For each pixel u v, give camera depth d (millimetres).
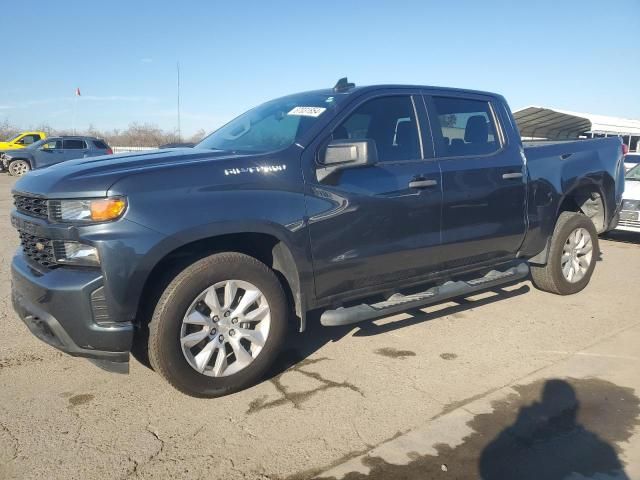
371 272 3891
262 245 3627
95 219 2900
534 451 2785
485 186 4480
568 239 5449
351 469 2631
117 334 2967
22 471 2600
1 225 9695
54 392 3424
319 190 3570
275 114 4199
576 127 22297
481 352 4102
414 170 4059
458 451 2783
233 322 3338
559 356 4027
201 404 3281
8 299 5227
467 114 4641
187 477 2570
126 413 3168
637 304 5332
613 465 2672
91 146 22781
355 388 3500
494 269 4863
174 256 3264
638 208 8617
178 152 3727
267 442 2867
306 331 4555
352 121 3877
